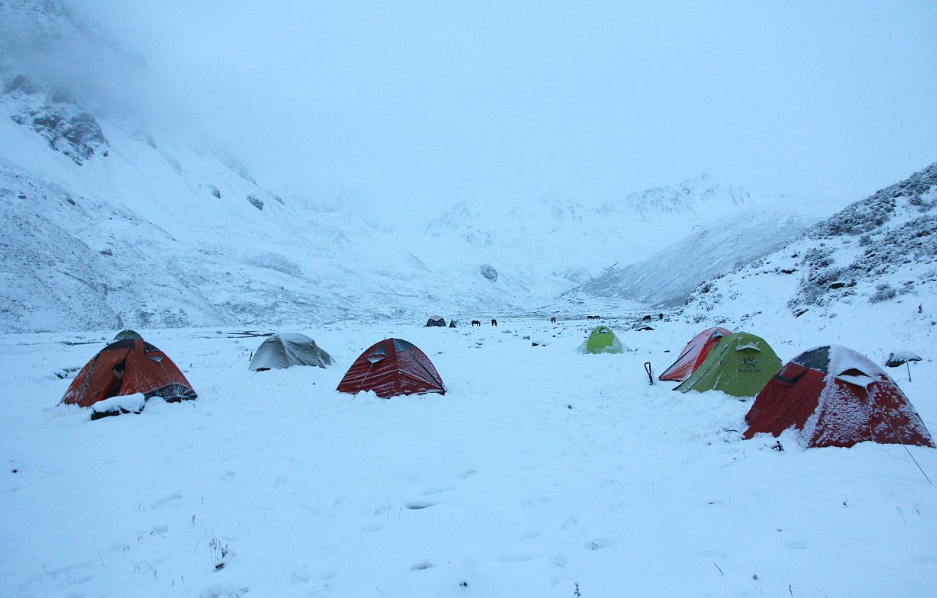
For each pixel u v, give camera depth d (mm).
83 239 56375
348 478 7297
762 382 11023
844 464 6750
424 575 4727
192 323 49656
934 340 16688
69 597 4609
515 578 4621
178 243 73125
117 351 12164
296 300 66062
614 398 12117
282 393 13586
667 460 7555
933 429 7984
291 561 5078
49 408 11938
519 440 8930
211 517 6113
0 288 39594
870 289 23797
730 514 5613
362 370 13250
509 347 25281
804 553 4668
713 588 4230
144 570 4996
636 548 5027
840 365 7832
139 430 9852
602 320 56688
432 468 7637
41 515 6219
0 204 48344
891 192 34219
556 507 6117
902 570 4301
